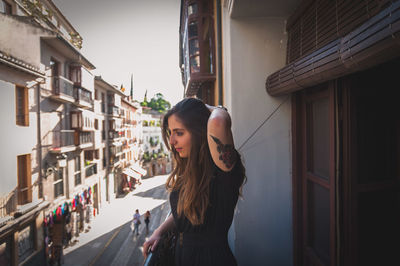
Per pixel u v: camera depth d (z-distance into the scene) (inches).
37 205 405.1
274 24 120.0
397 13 36.0
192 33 204.2
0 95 325.7
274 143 120.6
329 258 92.0
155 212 876.0
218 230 29.3
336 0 71.8
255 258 118.6
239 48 119.8
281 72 98.2
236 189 27.5
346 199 77.9
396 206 78.1
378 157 79.0
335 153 81.5
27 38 382.6
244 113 119.3
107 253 537.0
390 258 77.8
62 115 552.7
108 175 1002.1
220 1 146.6
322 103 96.7
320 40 82.0
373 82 76.2
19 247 364.5
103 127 959.0
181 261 31.4
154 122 2107.5
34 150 421.4
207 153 27.4
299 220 115.6
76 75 609.9
